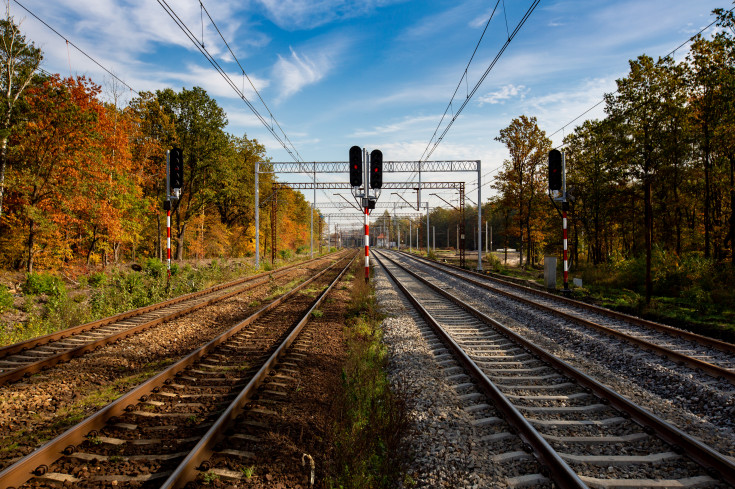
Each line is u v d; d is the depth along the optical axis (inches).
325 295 641.0
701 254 780.0
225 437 172.1
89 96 821.2
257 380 237.1
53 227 736.3
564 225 674.2
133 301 557.9
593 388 229.5
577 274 949.2
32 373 260.7
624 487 141.6
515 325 424.8
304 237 3287.4
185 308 489.1
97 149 810.2
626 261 816.3
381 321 457.1
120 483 140.7
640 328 384.2
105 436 174.2
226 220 1827.0
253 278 961.5
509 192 1240.8
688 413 204.2
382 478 146.8
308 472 155.6
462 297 645.9
